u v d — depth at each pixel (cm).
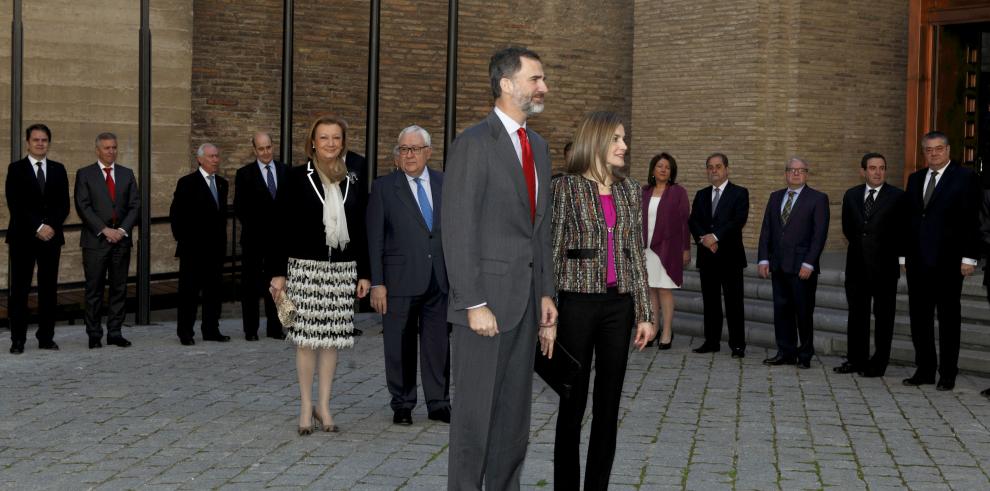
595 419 546
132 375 935
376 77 1285
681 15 1692
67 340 1136
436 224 765
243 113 1617
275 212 720
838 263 1370
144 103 1233
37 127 1057
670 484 610
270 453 669
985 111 1559
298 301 715
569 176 543
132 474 616
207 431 727
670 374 988
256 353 1066
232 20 1605
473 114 1753
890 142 1684
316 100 1653
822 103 1625
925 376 944
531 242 500
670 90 1712
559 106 1798
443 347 768
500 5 1756
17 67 1155
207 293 1138
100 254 1081
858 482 622
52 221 1056
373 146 1288
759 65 1608
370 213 764
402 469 633
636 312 542
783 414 813
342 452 673
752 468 650
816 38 1611
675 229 1136
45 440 698
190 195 1117
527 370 507
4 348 1078
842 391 912
